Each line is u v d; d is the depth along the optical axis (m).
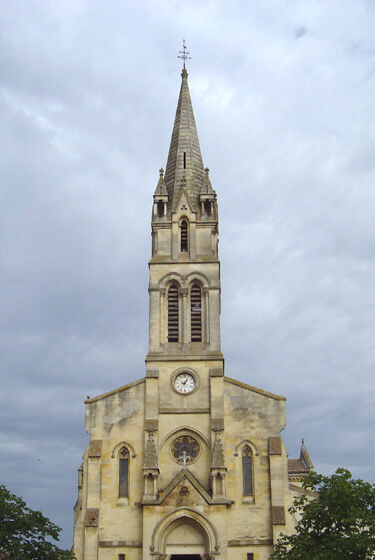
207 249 79.00
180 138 86.81
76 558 64.50
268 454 70.62
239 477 70.31
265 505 69.06
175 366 74.19
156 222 80.12
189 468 70.62
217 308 76.38
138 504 69.44
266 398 72.81
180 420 72.12
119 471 70.94
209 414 72.25
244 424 72.00
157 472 68.81
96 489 69.56
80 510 69.56
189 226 79.75
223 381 73.38
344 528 54.81
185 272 77.75
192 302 77.38
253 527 68.38
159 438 71.56
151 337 75.38
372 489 55.56
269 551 67.38
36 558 58.12
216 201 81.56
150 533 66.56
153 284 77.50
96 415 72.69
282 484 69.31
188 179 83.38
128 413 72.69
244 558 67.25
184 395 73.06
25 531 58.59
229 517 68.69
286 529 67.81
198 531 67.56
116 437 71.94
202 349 74.94
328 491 55.38
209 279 77.44
